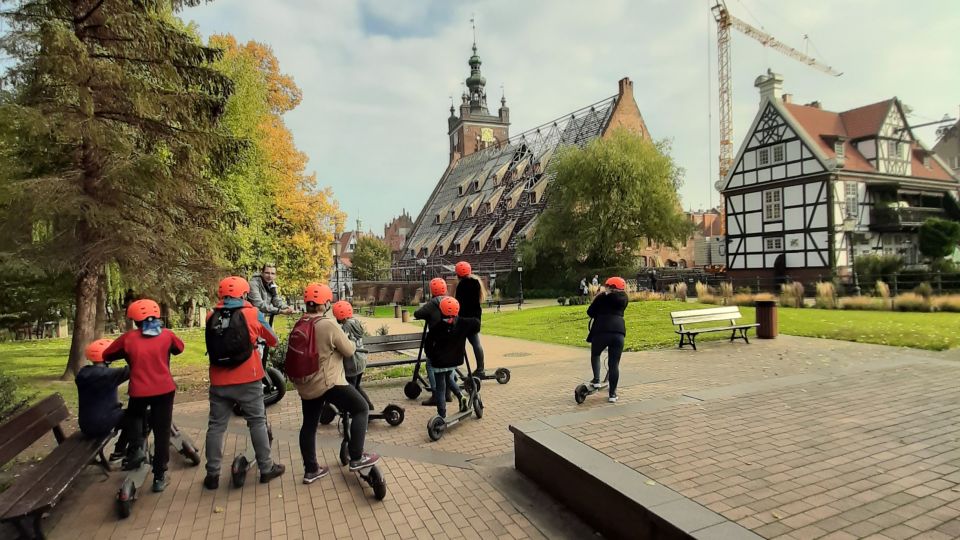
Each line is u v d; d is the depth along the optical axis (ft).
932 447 14.90
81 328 34.73
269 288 24.93
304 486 15.93
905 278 82.53
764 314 42.37
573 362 36.22
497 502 14.49
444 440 19.89
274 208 100.32
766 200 121.90
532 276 158.92
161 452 15.69
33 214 29.66
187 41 35.83
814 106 136.46
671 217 133.80
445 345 20.01
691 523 10.37
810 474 13.11
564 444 15.19
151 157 32.45
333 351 15.60
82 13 32.96
